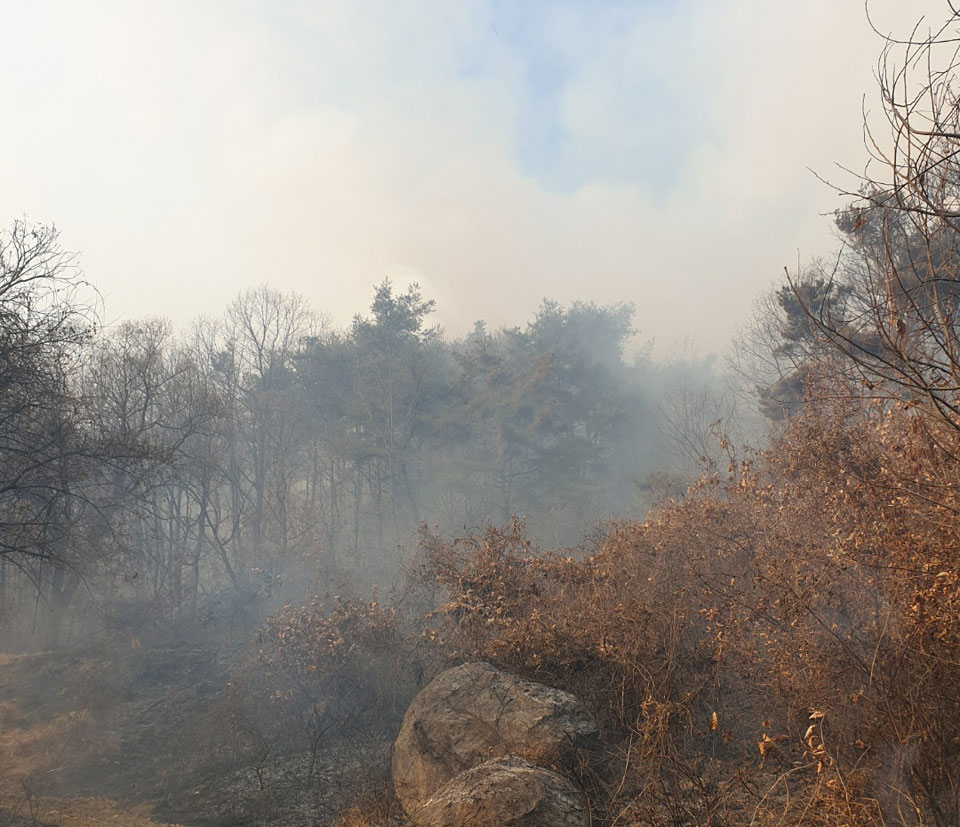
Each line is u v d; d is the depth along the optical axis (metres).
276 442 45.00
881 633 6.64
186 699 16.89
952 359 4.23
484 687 9.55
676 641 9.09
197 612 30.95
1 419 18.53
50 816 10.94
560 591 12.09
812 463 9.64
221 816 11.09
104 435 23.00
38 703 17.16
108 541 27.50
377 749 12.78
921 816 5.41
